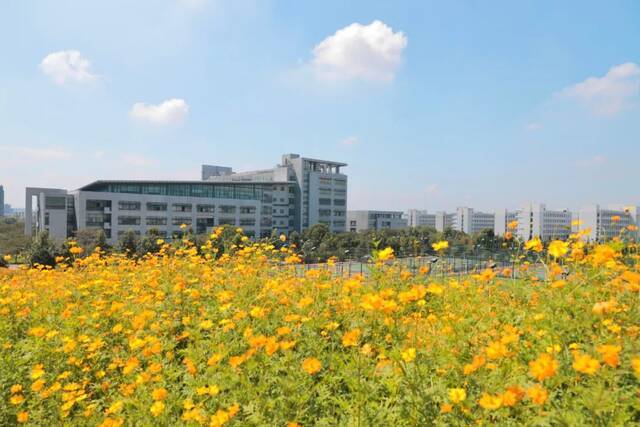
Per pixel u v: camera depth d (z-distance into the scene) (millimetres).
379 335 3957
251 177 79375
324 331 3953
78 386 3584
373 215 89312
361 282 5695
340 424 2689
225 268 7406
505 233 6219
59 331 4895
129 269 8734
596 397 2109
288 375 3107
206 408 3033
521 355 3100
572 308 3484
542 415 2254
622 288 3670
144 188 54625
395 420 2619
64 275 8359
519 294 4762
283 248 8289
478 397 2637
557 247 3863
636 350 2525
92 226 49688
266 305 5098
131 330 4816
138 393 3289
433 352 3262
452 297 5102
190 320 4930
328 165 77750
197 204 57406
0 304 5691
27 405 3699
